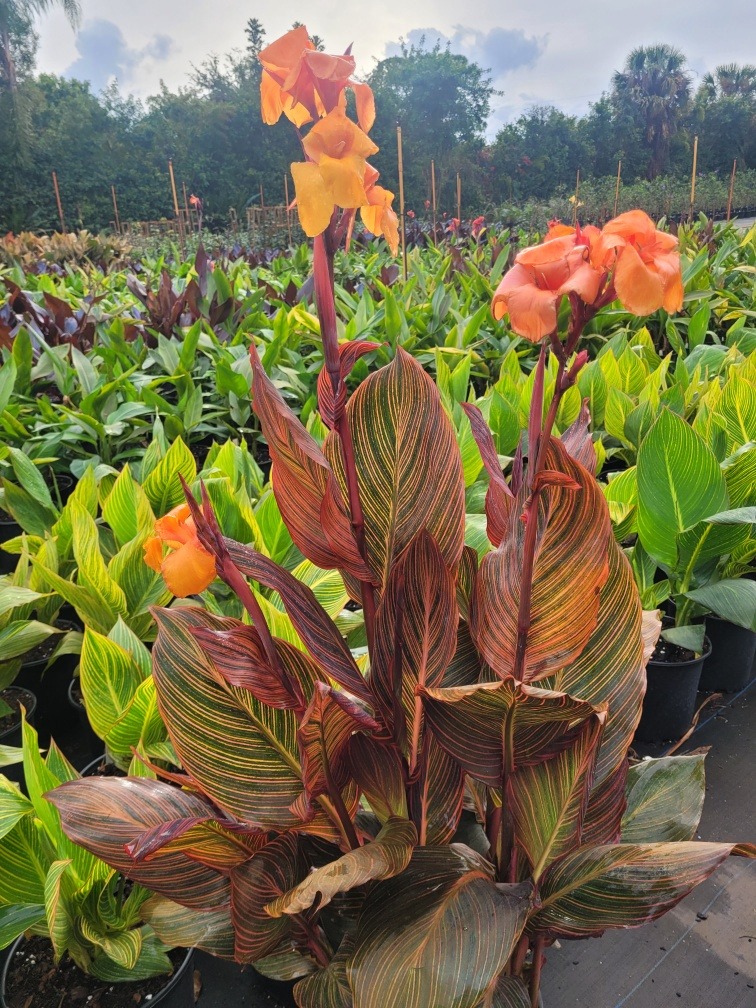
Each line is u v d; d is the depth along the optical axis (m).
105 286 9.67
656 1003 1.75
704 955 1.86
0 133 32.84
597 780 1.40
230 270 10.02
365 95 0.93
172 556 1.06
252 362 1.05
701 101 49.06
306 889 1.05
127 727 1.88
